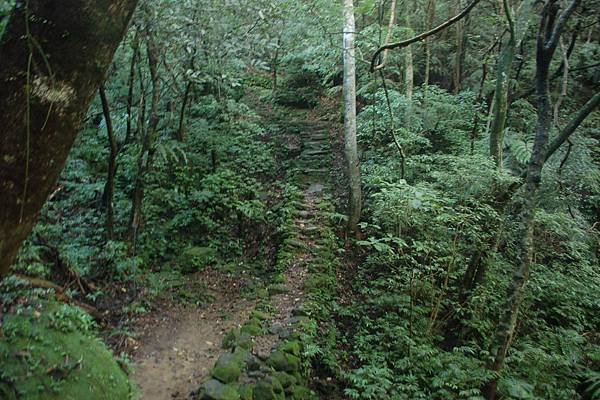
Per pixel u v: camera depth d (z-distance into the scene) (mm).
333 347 5734
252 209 8484
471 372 5039
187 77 7180
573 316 6621
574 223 6863
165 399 4164
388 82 10539
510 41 6270
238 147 10609
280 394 4297
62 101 1751
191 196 8633
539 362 5531
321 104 13914
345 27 8711
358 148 10734
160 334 5430
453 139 9469
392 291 6922
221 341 5367
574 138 8469
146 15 6195
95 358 3281
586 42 10375
